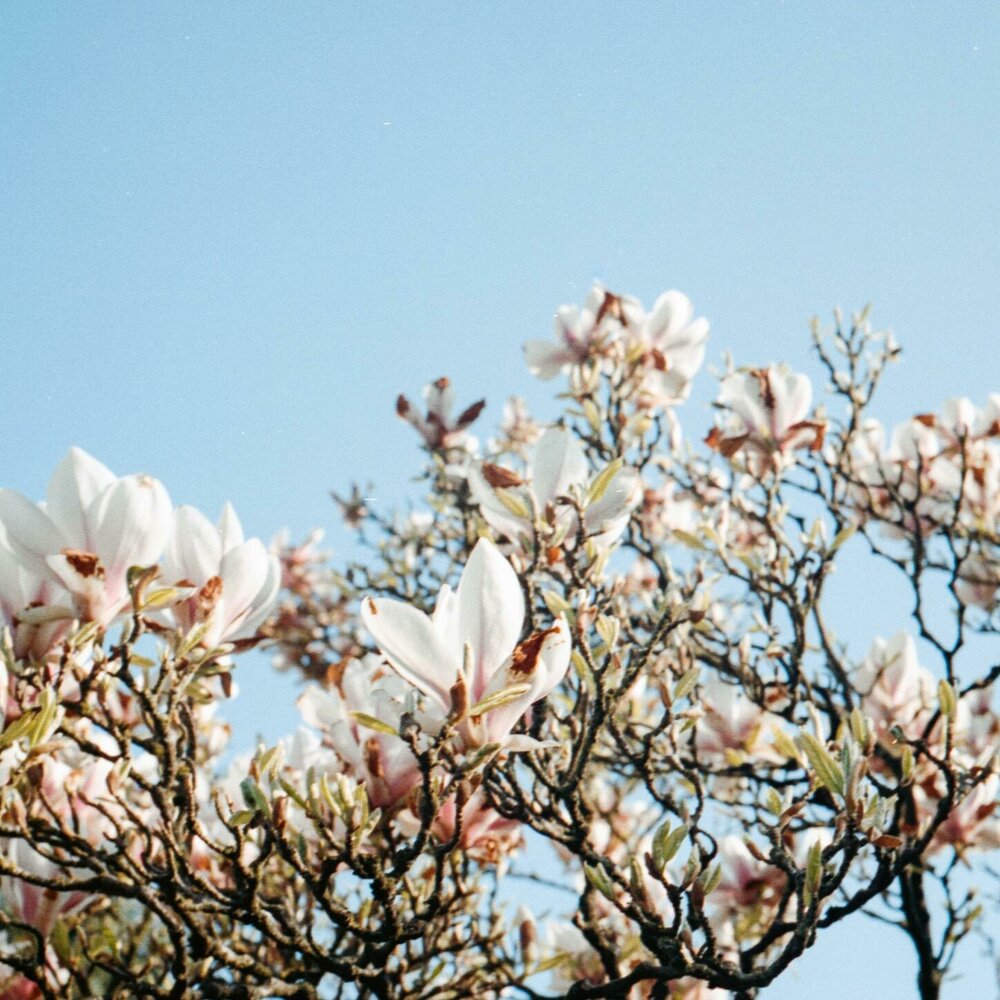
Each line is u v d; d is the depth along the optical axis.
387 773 1.37
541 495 1.46
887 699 1.81
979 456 2.24
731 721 1.80
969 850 1.73
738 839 1.72
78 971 1.48
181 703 1.40
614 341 1.94
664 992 1.46
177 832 1.41
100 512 1.32
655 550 1.86
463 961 1.66
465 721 1.26
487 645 1.26
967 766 1.72
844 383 2.18
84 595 1.31
